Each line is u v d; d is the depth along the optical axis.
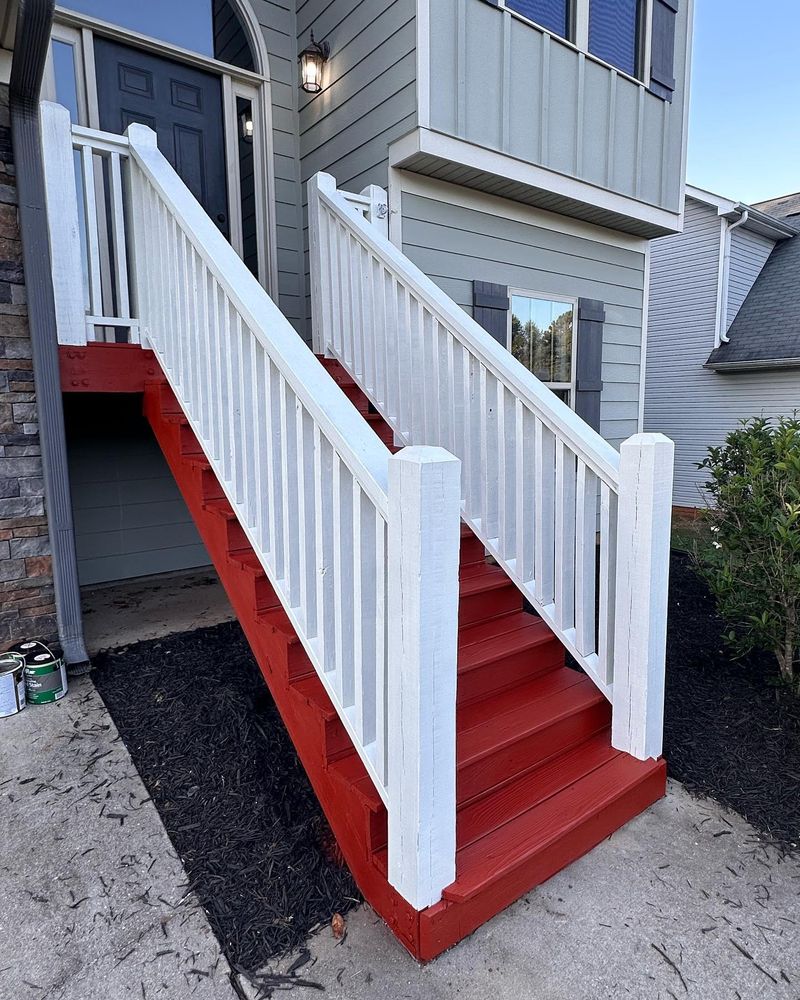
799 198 12.69
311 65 4.36
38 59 2.22
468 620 2.47
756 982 1.40
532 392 2.25
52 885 1.66
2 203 2.55
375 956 1.46
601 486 2.09
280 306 4.72
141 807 1.98
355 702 1.58
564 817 1.77
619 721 2.11
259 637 2.07
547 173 4.40
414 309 2.79
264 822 1.91
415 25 3.62
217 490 2.45
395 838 1.44
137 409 3.78
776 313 9.84
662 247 10.58
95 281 2.79
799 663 2.90
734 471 3.50
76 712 2.53
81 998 1.34
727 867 1.77
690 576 4.73
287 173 4.70
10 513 2.67
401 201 4.02
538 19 4.23
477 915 1.52
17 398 2.66
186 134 4.20
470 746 1.85
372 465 1.42
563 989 1.38
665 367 10.74
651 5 4.88
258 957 1.45
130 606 3.80
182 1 4.12
